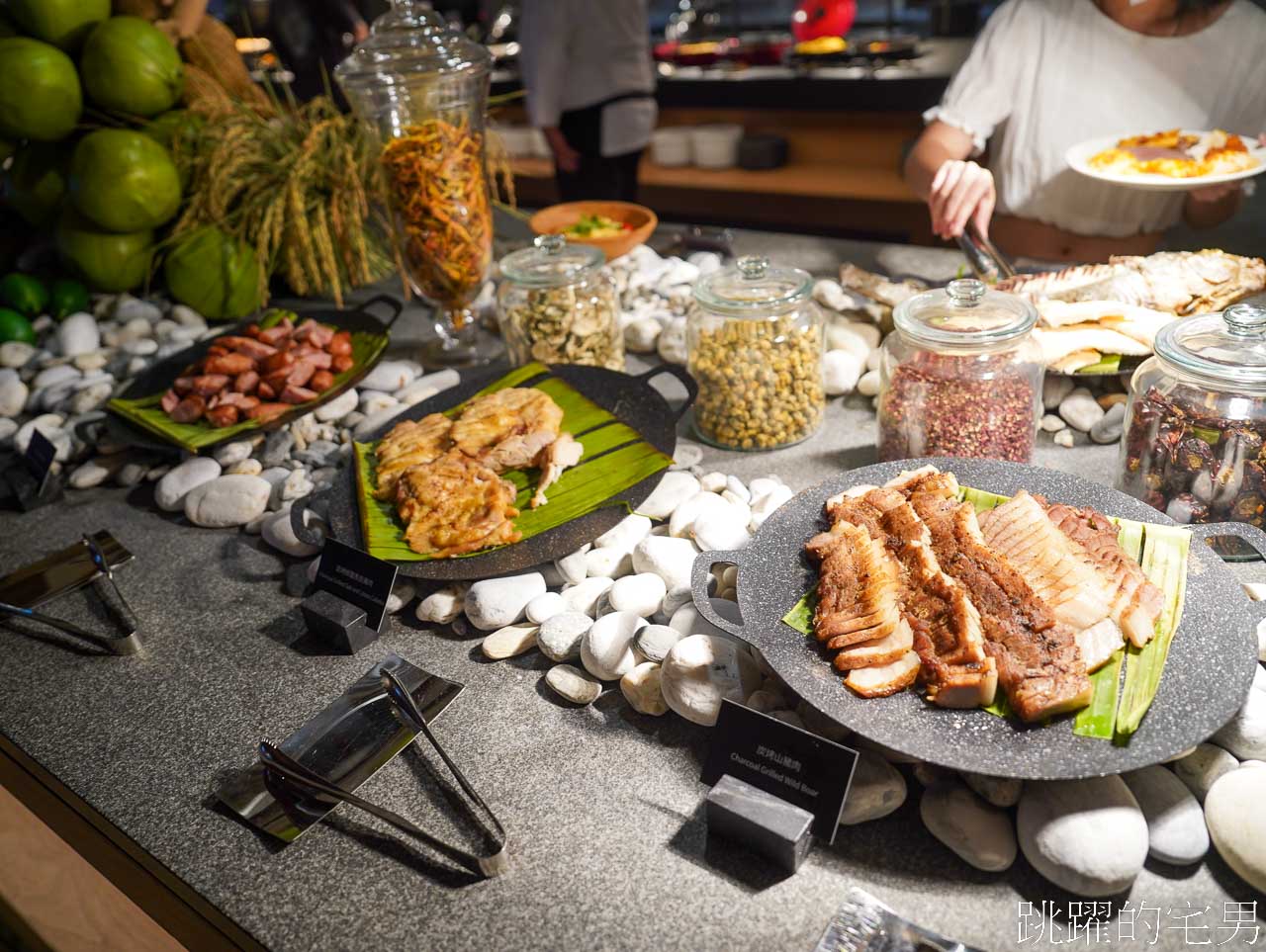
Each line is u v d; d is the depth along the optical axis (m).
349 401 1.67
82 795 1.02
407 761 1.00
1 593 1.35
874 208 3.46
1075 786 0.82
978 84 2.11
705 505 1.28
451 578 1.17
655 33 4.57
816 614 0.97
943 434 1.22
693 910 0.82
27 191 2.07
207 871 0.91
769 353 1.39
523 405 1.43
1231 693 0.83
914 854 0.85
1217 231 2.24
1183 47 1.95
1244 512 1.08
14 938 1.19
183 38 2.19
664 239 2.33
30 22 1.92
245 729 1.08
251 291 2.08
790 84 3.49
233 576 1.35
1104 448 1.37
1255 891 0.78
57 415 1.77
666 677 1.00
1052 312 1.41
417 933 0.83
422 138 1.61
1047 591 0.93
